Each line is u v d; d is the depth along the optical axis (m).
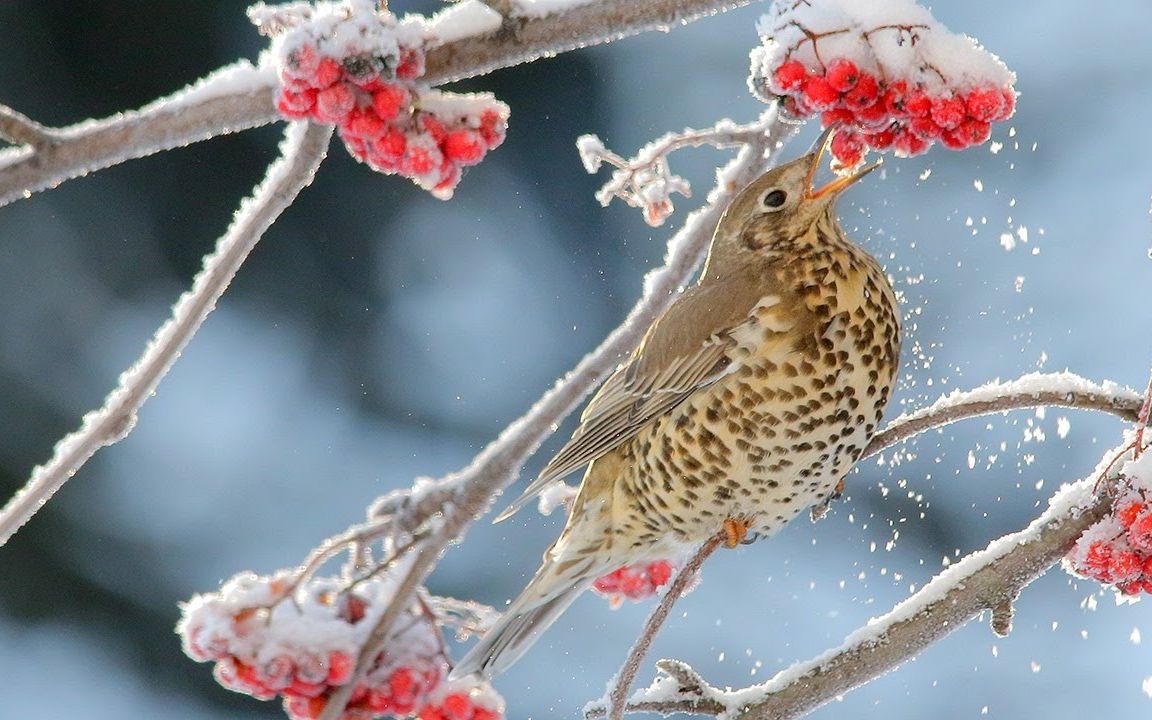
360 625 5.89
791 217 8.05
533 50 6.22
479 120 6.09
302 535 14.57
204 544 14.41
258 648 5.78
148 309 14.81
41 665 13.66
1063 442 13.32
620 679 6.43
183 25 14.53
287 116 6.01
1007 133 14.99
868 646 6.73
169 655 13.92
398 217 15.32
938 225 14.24
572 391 6.97
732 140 8.12
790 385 7.77
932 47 6.29
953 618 6.71
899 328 8.11
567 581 8.30
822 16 6.28
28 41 14.41
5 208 14.70
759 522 8.12
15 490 14.08
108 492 14.31
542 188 15.34
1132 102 15.17
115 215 14.88
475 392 14.98
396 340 15.17
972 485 13.36
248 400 14.98
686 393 7.93
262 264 15.16
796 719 6.73
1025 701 13.05
